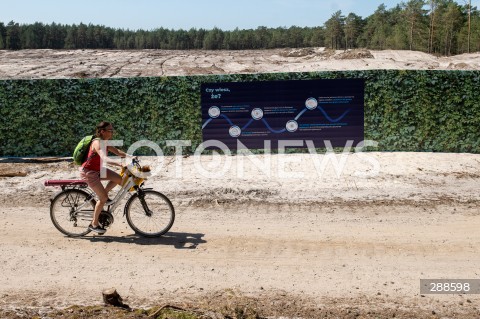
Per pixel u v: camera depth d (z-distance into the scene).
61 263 7.12
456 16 71.06
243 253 7.40
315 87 13.14
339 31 110.56
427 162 12.47
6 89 13.59
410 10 77.38
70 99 13.63
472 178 11.30
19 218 8.96
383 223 8.56
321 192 10.44
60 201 8.10
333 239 7.88
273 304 5.91
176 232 8.27
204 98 13.39
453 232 8.10
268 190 10.59
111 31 128.62
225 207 9.57
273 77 13.14
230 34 130.88
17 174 11.80
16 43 111.50
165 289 6.34
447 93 13.00
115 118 13.66
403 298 6.03
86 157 7.67
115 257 7.31
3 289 6.36
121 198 7.94
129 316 5.32
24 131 13.77
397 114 13.21
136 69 37.19
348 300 6.01
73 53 63.47
